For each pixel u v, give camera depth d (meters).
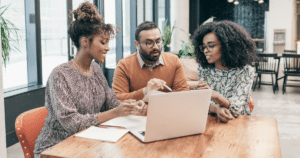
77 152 1.06
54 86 1.32
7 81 3.36
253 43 1.75
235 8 11.66
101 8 4.76
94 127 1.33
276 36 9.60
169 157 1.03
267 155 1.05
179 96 1.15
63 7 4.01
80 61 1.44
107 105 1.63
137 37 1.93
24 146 1.37
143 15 6.56
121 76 2.06
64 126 1.30
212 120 1.52
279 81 7.56
